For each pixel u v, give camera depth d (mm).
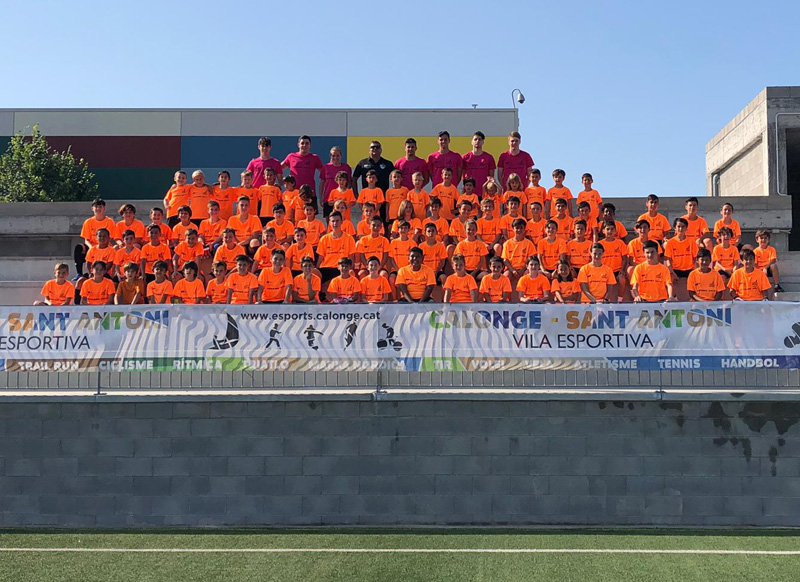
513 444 10445
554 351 10617
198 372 10867
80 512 10547
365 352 10680
